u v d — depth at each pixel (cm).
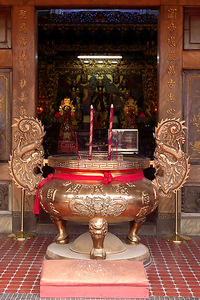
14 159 409
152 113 1371
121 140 634
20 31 525
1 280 347
